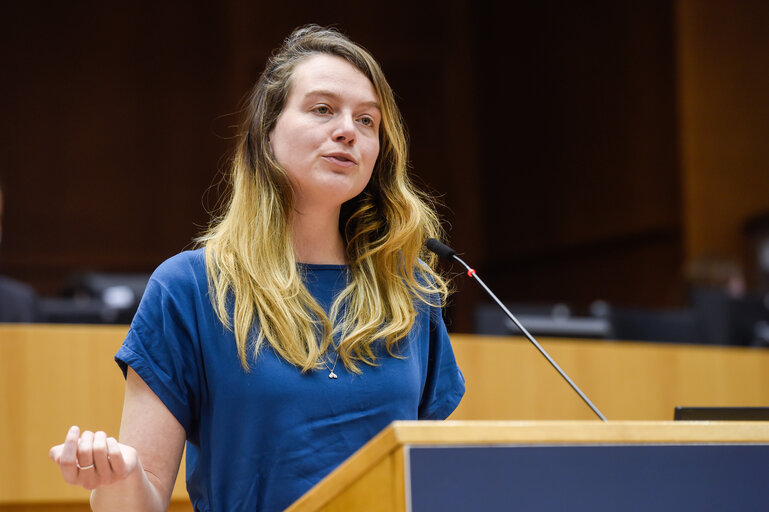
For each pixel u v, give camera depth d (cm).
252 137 530
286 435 464
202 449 478
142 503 433
